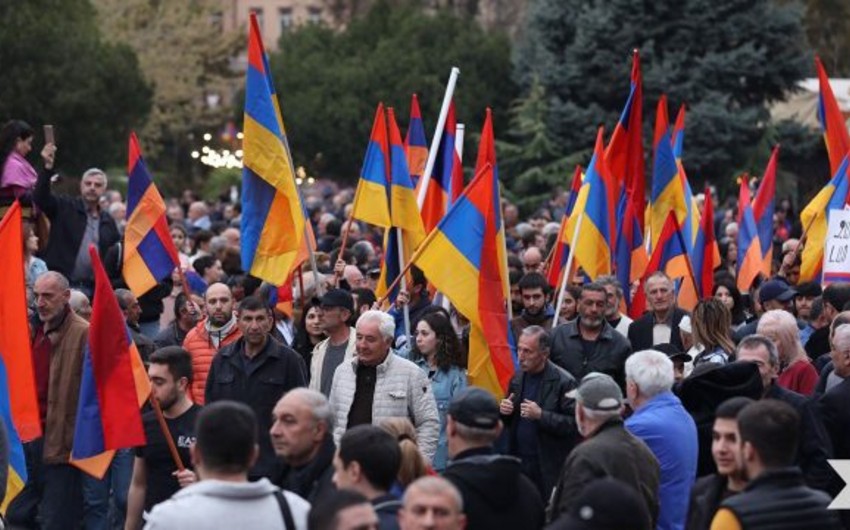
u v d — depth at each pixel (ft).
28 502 91.91
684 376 84.58
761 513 54.34
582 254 109.40
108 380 73.82
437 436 83.66
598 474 64.28
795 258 126.62
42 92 305.12
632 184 117.50
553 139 301.43
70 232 114.83
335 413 83.71
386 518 56.39
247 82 95.50
